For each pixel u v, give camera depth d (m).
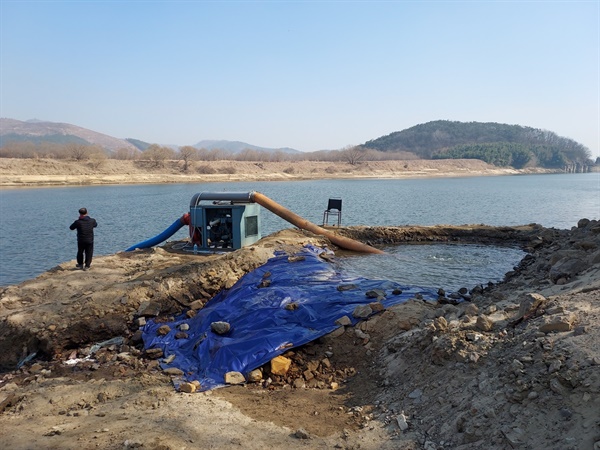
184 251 16.47
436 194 59.53
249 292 10.74
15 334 9.73
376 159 188.12
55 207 41.44
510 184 94.44
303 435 5.68
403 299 10.06
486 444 4.84
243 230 16.23
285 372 7.80
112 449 5.23
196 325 9.80
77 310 10.29
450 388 6.02
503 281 12.88
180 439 5.55
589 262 9.81
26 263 19.39
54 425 6.10
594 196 58.50
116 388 7.44
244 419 6.21
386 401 6.52
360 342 8.53
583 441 4.27
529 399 5.09
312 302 9.94
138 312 10.51
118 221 31.22
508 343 6.32
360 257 16.44
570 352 5.41
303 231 18.39
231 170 107.62
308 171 126.00
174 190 65.69
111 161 98.75
